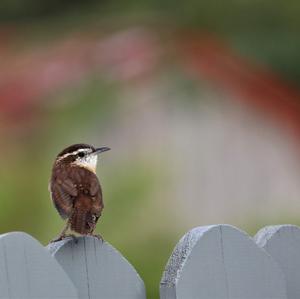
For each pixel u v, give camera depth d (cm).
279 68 2255
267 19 2325
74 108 1602
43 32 2272
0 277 605
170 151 1451
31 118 1592
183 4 2339
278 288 689
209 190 1395
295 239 729
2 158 1473
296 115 1595
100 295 655
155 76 1670
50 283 619
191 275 666
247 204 1398
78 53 1827
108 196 1342
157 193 1356
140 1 2392
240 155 1470
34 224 1342
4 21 2542
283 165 1466
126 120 1532
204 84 1634
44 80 1723
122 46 1848
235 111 1568
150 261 1266
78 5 2530
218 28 2319
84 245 656
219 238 677
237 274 678
